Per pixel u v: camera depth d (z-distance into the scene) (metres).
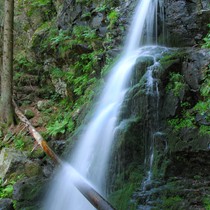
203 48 6.59
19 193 6.49
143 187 5.23
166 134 5.63
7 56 10.03
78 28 10.33
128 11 9.18
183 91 5.86
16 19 13.49
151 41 8.31
